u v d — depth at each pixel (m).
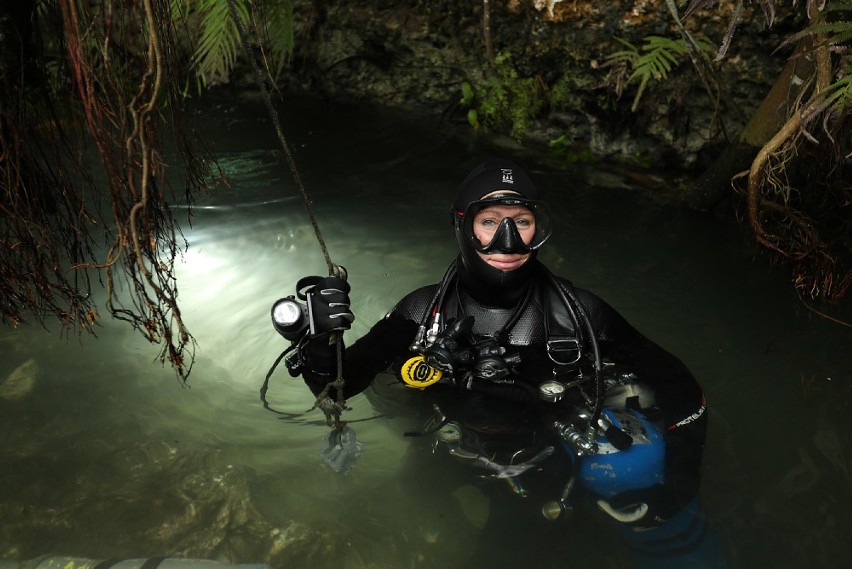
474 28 5.79
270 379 3.09
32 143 2.39
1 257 2.17
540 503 2.38
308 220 4.46
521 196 2.59
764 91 4.77
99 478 2.49
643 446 2.40
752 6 4.60
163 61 1.99
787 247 3.95
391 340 2.83
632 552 2.22
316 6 6.39
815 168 4.11
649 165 5.27
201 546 2.26
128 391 2.95
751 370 3.10
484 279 2.70
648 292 3.71
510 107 5.73
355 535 2.30
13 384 2.94
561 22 5.33
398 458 2.63
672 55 4.79
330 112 6.23
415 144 5.61
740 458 2.61
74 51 1.73
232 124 5.98
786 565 2.15
